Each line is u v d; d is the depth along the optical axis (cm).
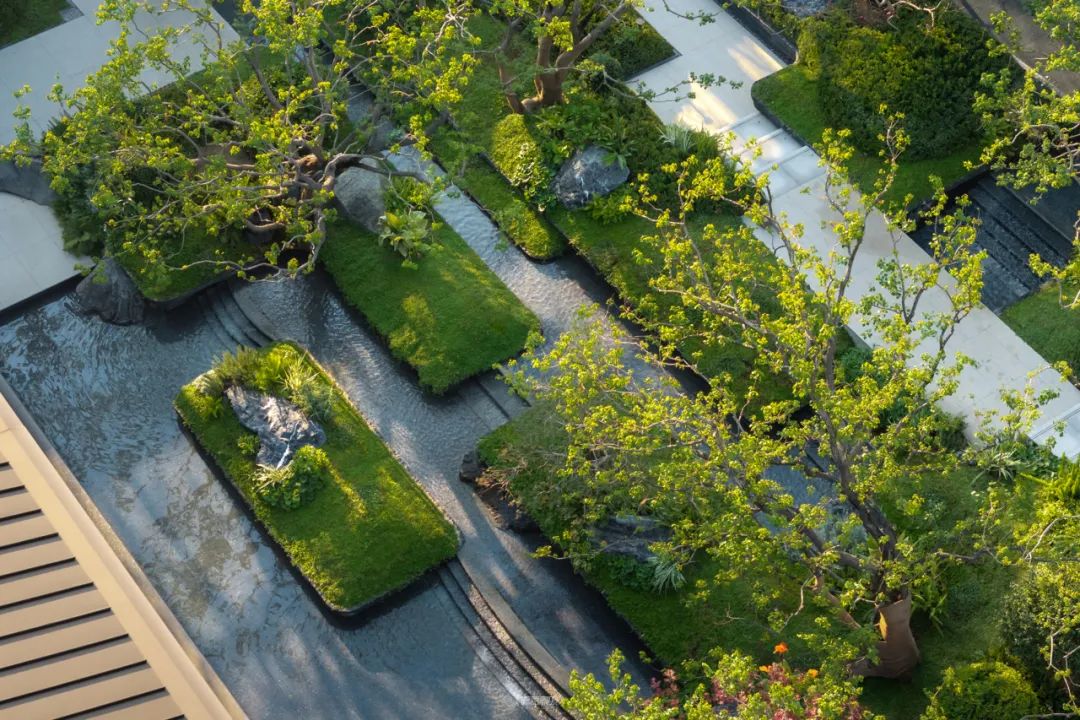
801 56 4362
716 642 3284
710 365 3756
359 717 3300
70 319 4034
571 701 2656
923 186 4078
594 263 3994
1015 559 2877
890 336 2850
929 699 3164
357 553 3478
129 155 3631
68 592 2212
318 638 3425
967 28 4284
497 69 4444
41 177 4175
